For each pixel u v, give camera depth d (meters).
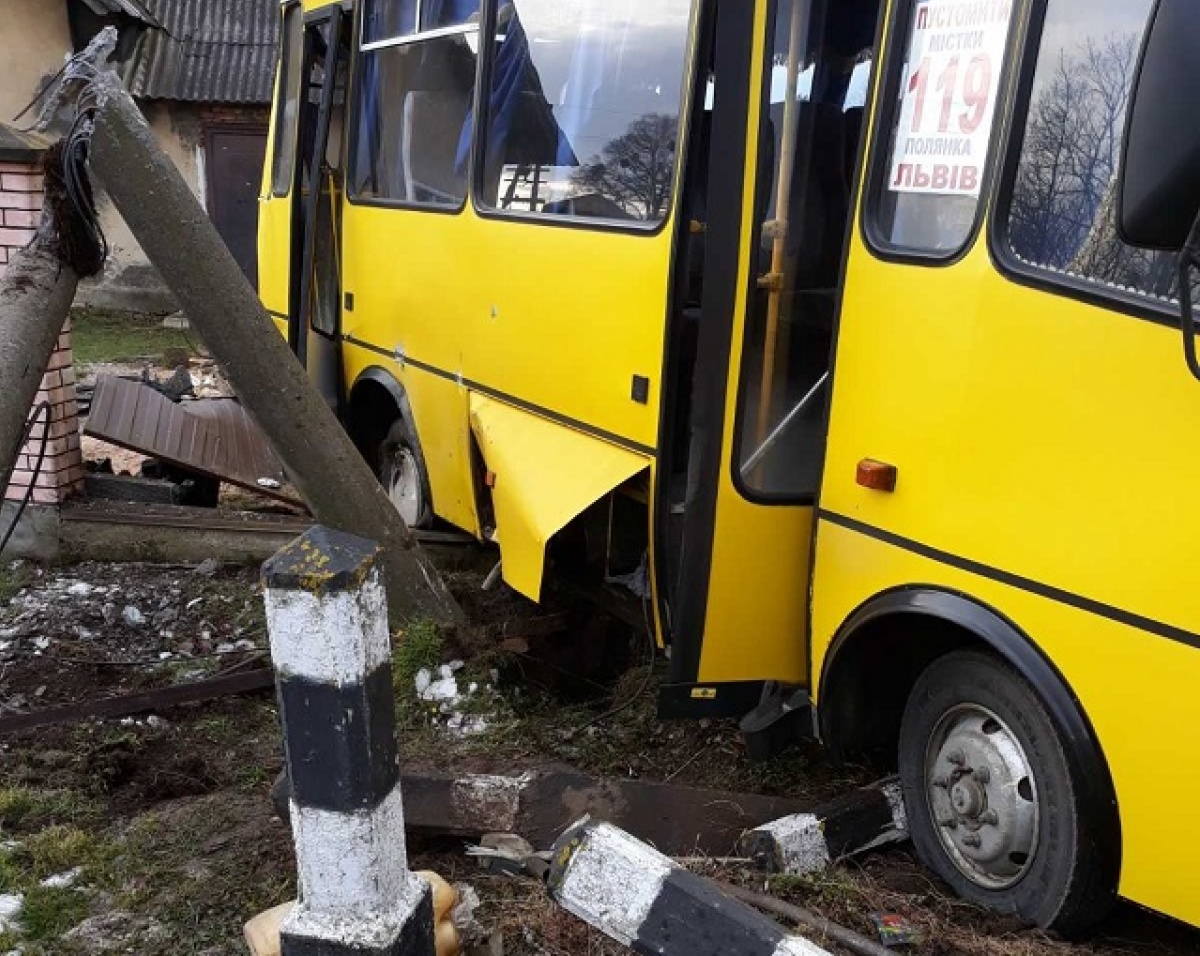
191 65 17.03
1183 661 2.69
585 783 3.73
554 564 5.03
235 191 17.39
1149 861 2.84
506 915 3.26
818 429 3.85
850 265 3.54
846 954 3.07
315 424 5.02
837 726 3.76
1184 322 2.48
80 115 4.43
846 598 3.59
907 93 3.40
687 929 2.46
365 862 2.43
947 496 3.22
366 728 2.37
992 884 3.33
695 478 3.71
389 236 6.18
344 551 2.37
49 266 4.61
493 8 5.17
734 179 3.59
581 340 4.45
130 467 8.77
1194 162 2.25
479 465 5.42
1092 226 2.88
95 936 3.36
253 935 2.68
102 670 5.26
